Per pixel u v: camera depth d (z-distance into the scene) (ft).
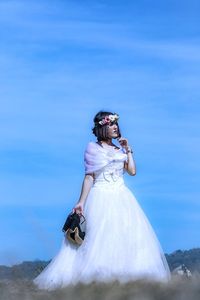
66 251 31.12
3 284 23.22
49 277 30.30
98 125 32.81
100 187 32.12
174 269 31.91
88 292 20.40
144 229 31.73
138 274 29.81
